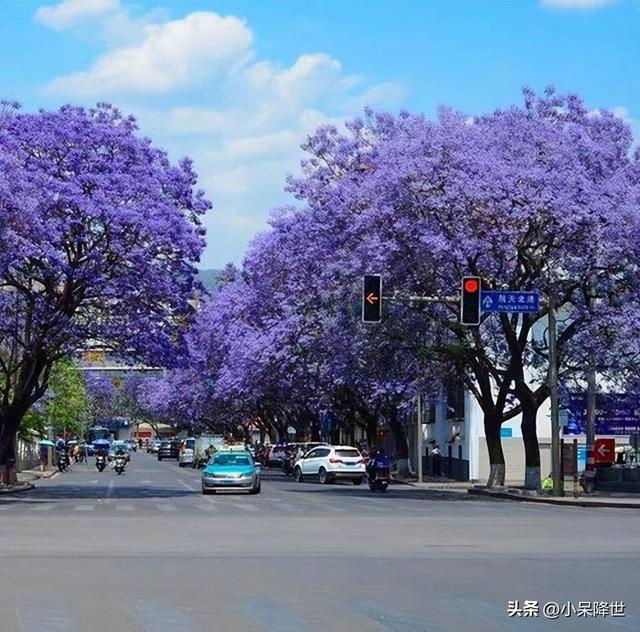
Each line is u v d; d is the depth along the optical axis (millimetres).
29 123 40531
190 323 43719
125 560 17172
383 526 25312
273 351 57125
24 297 42938
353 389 57281
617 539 21781
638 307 38844
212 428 130500
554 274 39969
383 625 11328
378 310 32156
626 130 42719
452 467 64750
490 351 48031
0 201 35781
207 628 11102
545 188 37344
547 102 42969
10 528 24047
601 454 48375
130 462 105938
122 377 141875
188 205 42844
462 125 39344
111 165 40844
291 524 25875
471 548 19641
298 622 11492
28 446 79250
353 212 42000
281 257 55562
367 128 49938
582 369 42688
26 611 12117
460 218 38062
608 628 11312
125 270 40906
